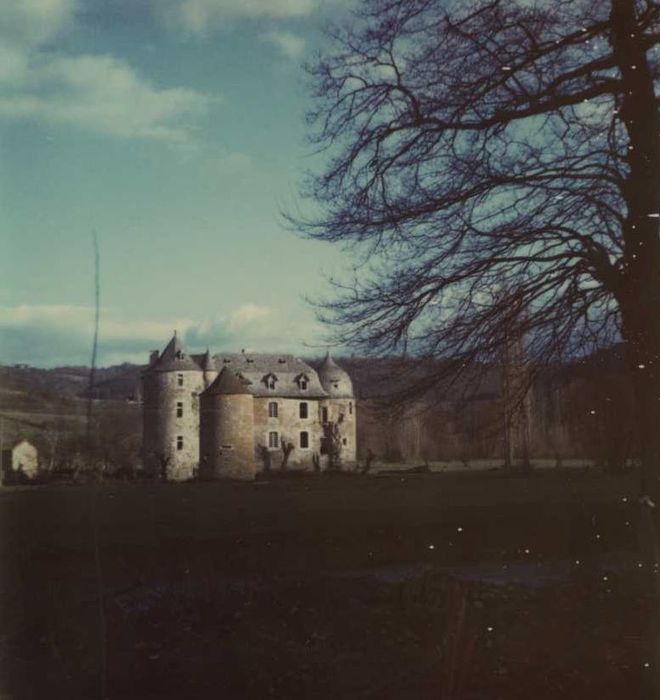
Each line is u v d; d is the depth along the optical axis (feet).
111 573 28.48
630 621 19.08
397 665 17.38
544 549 38.47
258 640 19.34
